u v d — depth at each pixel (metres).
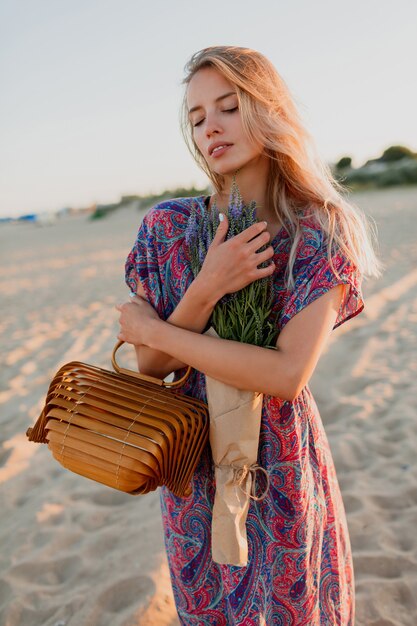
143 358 1.51
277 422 1.42
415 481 3.11
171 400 1.37
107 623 2.32
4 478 3.53
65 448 1.33
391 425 3.74
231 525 1.35
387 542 2.66
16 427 4.25
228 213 1.42
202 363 1.35
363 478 3.20
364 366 4.77
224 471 1.37
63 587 2.56
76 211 77.56
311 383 4.48
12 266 17.97
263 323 1.41
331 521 1.60
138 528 2.90
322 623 1.61
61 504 3.21
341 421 3.86
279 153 1.44
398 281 8.20
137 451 1.26
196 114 1.48
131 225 36.34
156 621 2.27
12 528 3.03
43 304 9.89
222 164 1.45
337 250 1.37
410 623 2.22
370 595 2.35
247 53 1.42
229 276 1.36
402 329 5.71
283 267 1.44
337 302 1.38
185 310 1.41
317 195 1.43
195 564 1.54
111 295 9.93
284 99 1.44
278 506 1.44
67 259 18.02
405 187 37.53
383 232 14.51
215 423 1.36
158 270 1.52
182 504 1.52
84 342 6.59
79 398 1.36
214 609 1.57
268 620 1.49
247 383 1.33
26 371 5.68
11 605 2.46
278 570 1.47
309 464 1.51
